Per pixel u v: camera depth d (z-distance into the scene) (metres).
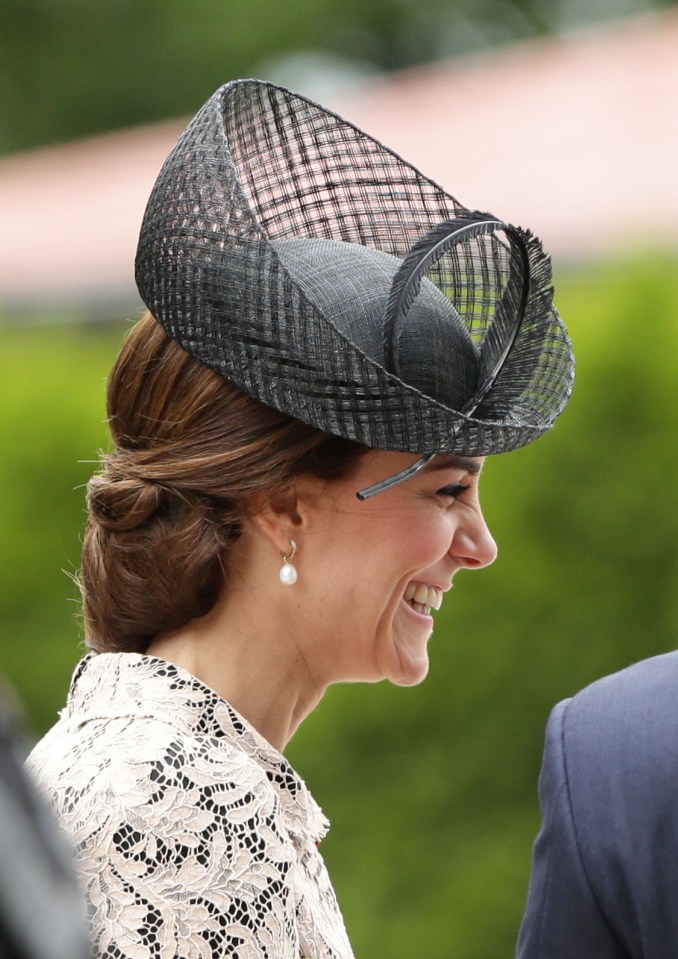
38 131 62.75
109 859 6.20
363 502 7.22
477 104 35.28
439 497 7.50
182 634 7.34
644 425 18.75
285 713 7.46
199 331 6.92
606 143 29.73
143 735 6.58
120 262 33.84
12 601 22.14
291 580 7.18
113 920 6.14
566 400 7.79
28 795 3.23
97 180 40.84
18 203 41.34
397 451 6.95
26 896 3.12
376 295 7.20
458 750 19.34
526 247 7.43
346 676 7.55
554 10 66.25
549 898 6.36
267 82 7.63
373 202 7.99
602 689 6.55
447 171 31.03
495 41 66.31
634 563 18.81
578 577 18.98
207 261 6.88
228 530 7.15
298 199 7.92
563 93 33.91
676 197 26.25
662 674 6.48
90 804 6.29
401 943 19.34
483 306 7.79
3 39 62.56
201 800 6.41
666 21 38.22
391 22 64.38
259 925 6.35
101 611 7.37
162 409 7.17
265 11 61.97
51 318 34.62
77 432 22.50
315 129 7.92
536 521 19.09
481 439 7.05
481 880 19.16
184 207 6.95
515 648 19.11
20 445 22.38
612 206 26.75
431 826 19.52
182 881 6.26
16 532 22.17
